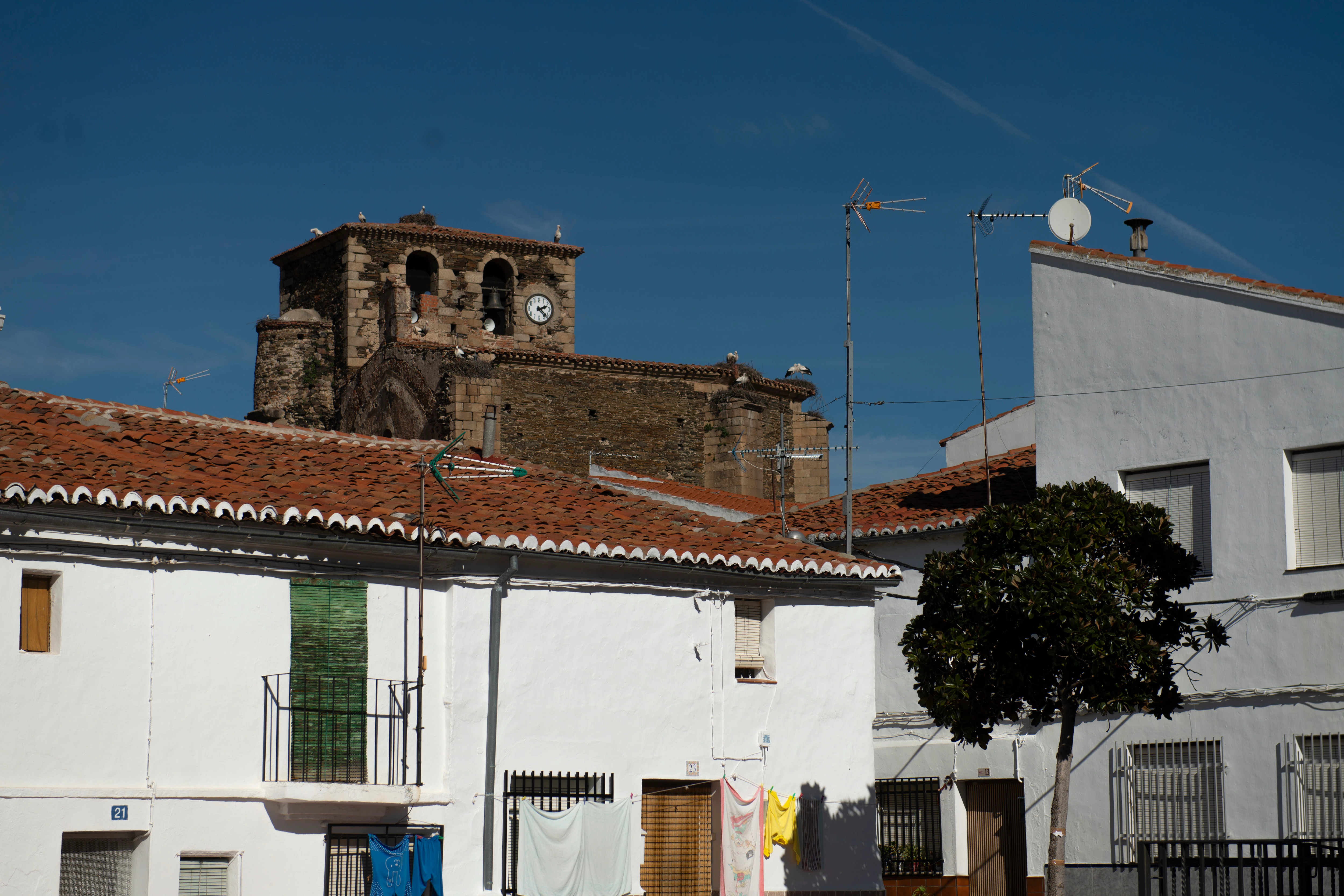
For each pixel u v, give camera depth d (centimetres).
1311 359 2292
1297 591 2269
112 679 1795
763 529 2616
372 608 1995
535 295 6050
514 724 2091
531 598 2134
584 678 2162
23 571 1748
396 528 1988
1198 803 2322
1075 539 1939
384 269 5812
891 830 2717
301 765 1919
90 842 1775
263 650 1912
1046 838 2475
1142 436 2466
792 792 2338
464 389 4712
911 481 3072
